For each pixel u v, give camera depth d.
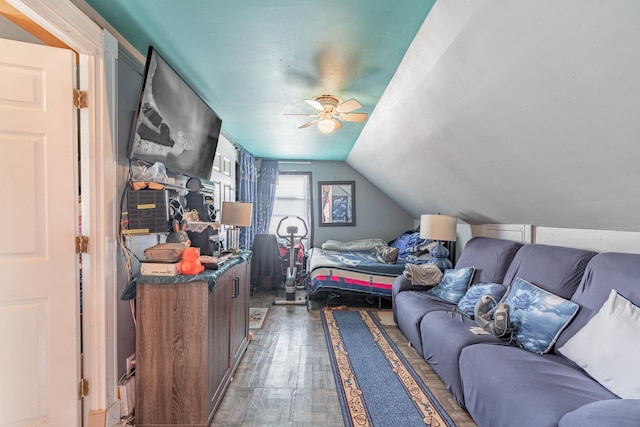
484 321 2.02
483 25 1.34
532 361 1.57
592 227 2.10
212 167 3.02
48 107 1.50
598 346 1.42
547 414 1.17
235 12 1.53
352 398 1.98
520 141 1.81
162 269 1.68
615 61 1.08
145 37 1.78
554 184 1.94
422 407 1.89
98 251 1.62
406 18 1.55
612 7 0.95
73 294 1.56
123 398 1.73
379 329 3.21
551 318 1.75
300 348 2.73
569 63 1.21
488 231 3.44
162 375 1.67
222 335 1.96
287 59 2.01
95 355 1.61
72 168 1.56
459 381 1.87
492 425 1.48
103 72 1.61
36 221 1.49
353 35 1.72
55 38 1.62
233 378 2.22
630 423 0.90
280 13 1.53
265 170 5.49
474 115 1.91
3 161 1.44
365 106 2.85
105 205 1.64
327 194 5.77
